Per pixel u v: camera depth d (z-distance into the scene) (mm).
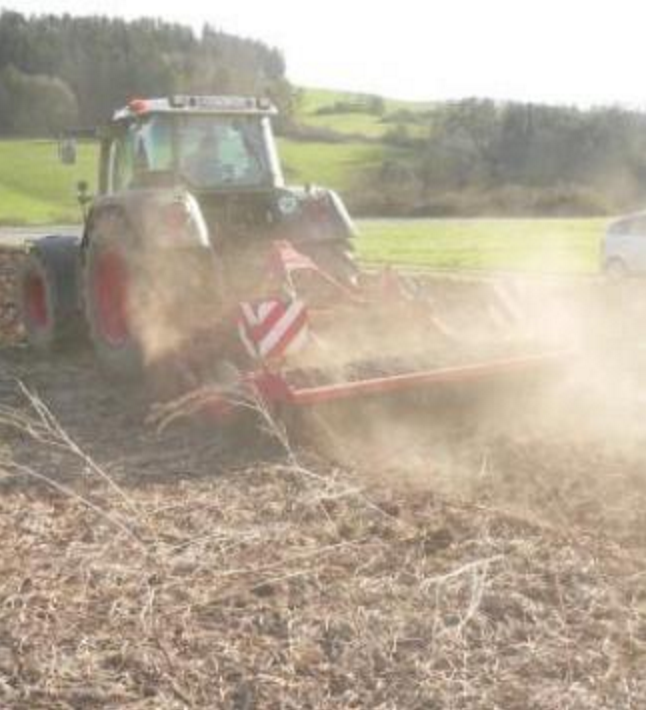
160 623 4105
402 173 53094
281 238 8719
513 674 3719
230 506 5473
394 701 3559
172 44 67688
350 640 3959
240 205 8953
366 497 5547
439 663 3797
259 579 4504
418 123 69500
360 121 71562
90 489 5805
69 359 9898
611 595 4301
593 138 51562
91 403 8047
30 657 3830
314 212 8867
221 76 66250
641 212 16438
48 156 58812
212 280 7965
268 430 6387
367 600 4289
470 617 4098
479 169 52125
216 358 7254
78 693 3600
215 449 6645
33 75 64562
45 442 6660
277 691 3621
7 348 10516
